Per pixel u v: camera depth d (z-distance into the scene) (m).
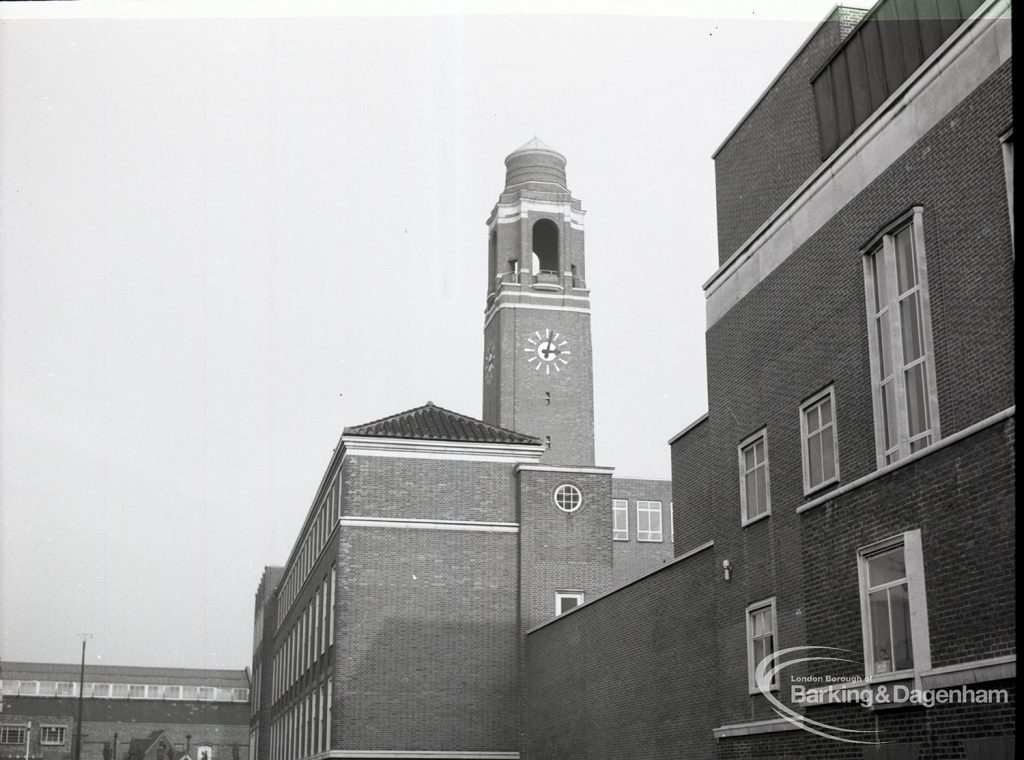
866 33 15.90
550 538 35.53
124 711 102.56
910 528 13.87
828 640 15.73
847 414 15.72
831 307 16.27
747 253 19.19
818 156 17.31
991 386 12.73
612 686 25.98
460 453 36.03
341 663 33.78
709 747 20.36
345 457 35.56
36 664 102.56
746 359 19.08
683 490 24.66
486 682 34.25
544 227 79.25
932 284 13.89
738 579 19.03
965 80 13.34
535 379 72.75
